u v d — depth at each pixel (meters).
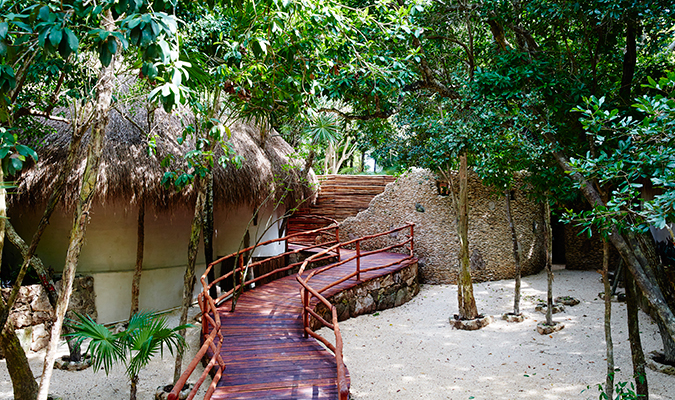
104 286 7.12
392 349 6.45
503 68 4.27
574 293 8.88
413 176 10.77
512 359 5.97
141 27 1.91
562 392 4.95
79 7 2.06
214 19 4.41
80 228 3.60
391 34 4.25
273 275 8.84
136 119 6.54
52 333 3.52
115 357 3.59
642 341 6.21
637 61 5.00
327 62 4.30
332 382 3.98
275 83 4.48
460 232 7.53
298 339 5.18
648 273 3.55
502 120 4.19
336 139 7.86
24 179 5.98
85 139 6.15
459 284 7.57
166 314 7.72
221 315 6.16
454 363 5.93
